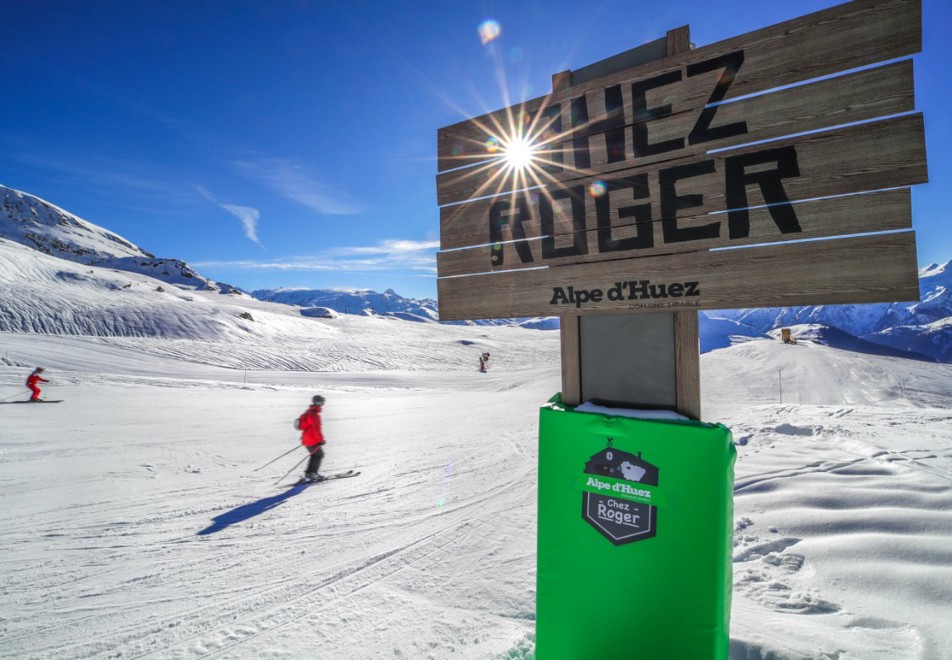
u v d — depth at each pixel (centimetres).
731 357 3044
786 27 193
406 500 602
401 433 1129
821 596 304
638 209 218
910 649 243
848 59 182
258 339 4122
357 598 354
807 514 429
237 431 1098
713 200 203
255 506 587
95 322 3675
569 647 210
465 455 866
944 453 605
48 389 1603
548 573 218
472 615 321
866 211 177
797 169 189
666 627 190
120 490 649
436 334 5797
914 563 327
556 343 5775
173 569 414
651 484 194
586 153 232
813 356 2878
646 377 222
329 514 554
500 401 1888
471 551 434
